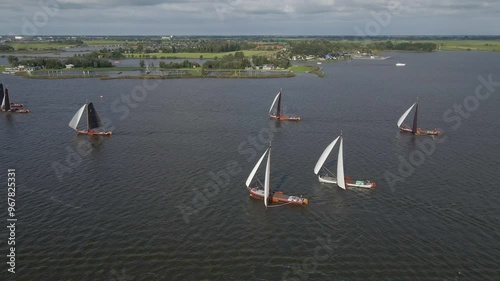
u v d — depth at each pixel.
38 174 106.94
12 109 179.75
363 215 86.56
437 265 70.00
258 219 85.12
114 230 80.06
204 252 73.69
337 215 86.62
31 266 69.19
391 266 69.94
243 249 74.75
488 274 67.75
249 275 67.81
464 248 74.50
